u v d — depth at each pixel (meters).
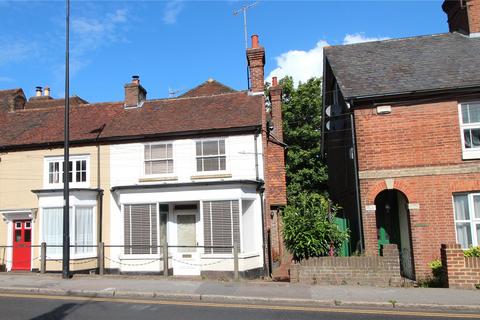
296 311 9.37
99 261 15.34
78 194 17.23
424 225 13.65
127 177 17.70
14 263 18.28
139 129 18.03
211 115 18.17
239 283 12.46
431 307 9.49
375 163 14.25
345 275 12.37
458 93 13.98
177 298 10.95
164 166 17.53
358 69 16.19
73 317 8.88
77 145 18.39
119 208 17.56
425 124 14.11
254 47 19.67
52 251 17.27
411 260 13.91
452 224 13.51
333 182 22.69
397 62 16.20
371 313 9.14
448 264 11.44
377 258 12.25
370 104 14.53
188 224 17.19
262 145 17.05
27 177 18.64
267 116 19.73
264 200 16.86
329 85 20.83
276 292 11.08
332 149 22.47
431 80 14.51
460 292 10.70
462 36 17.23
